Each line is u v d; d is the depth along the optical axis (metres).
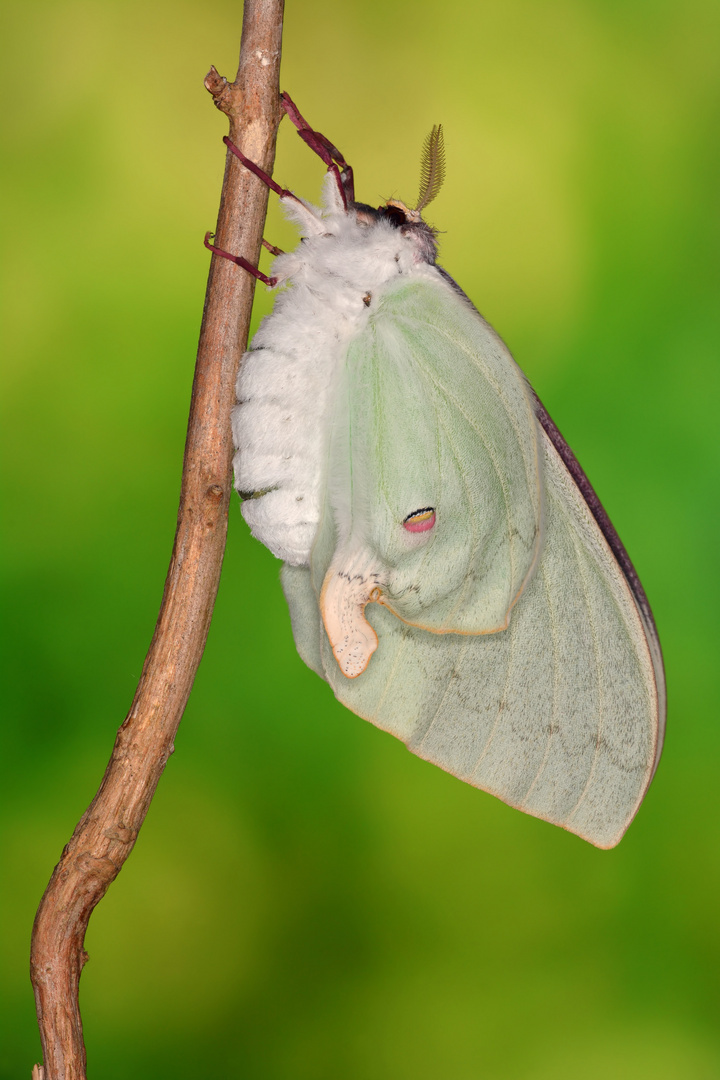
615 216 0.57
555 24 0.58
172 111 0.56
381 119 0.57
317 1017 0.53
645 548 0.55
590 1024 0.53
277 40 0.48
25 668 0.53
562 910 0.54
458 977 0.54
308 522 0.48
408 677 0.49
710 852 0.54
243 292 0.48
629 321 0.56
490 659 0.49
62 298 0.55
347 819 0.54
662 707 0.49
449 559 0.49
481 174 0.57
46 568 0.54
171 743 0.48
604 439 0.55
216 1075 0.53
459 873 0.54
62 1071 0.47
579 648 0.49
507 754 0.49
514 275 0.57
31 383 0.55
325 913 0.54
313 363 0.48
